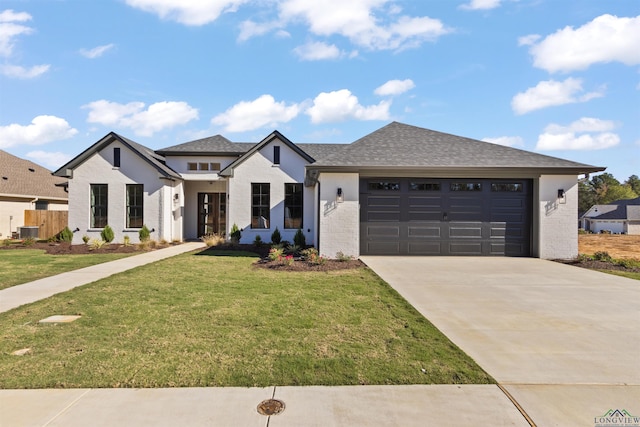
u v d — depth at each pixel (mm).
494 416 2736
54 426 2549
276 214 16344
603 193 71438
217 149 18312
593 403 2938
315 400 2939
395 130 14172
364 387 3162
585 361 3758
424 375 3383
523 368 3574
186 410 2771
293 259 10695
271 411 2770
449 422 2650
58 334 4449
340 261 10508
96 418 2650
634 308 5805
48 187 23344
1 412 2719
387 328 4723
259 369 3479
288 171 16406
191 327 4719
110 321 4973
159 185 16500
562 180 11430
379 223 11836
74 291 6801
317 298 6266
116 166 16469
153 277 8188
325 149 20047
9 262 10750
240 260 11031
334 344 4145
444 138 13391
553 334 4582
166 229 16703
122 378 3271
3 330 4613
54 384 3156
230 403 2883
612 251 12781
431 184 11852
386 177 11789
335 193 11289
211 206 18938
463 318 5242
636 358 3844
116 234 16391
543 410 2824
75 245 15281
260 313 5355
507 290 7051
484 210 11844
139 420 2633
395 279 8070
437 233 11836
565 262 10680
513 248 11852
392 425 2605
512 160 11414
